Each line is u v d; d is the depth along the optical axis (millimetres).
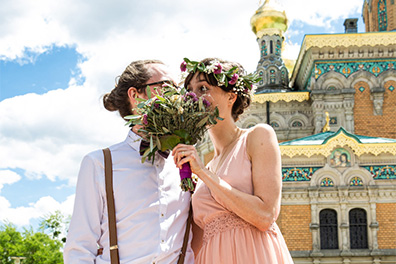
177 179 3764
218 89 3850
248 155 3734
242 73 4004
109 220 3461
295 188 27969
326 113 31781
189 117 3551
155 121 3541
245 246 3588
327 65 34438
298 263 27266
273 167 3602
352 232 27766
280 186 3611
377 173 28078
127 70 3896
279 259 3688
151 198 3553
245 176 3672
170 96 3584
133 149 3666
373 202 27672
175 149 3508
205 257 3697
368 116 33938
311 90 34219
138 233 3451
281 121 35000
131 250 3422
